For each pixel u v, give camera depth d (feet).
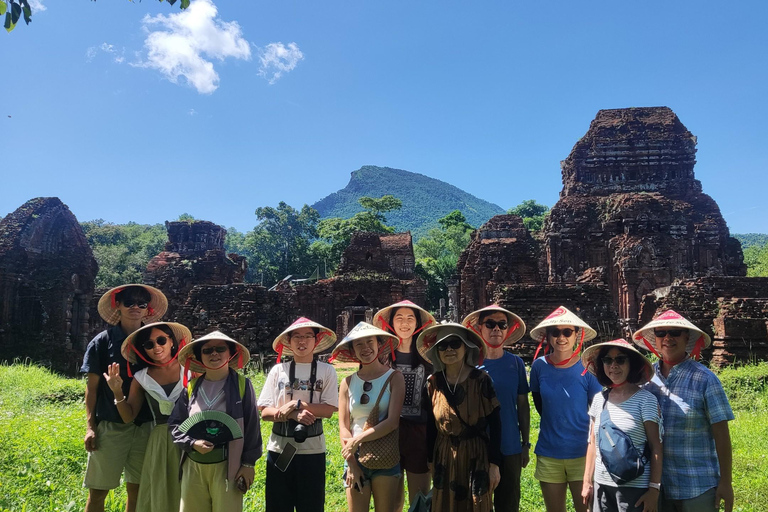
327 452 36.09
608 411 19.98
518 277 131.95
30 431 36.06
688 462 19.38
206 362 20.89
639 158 147.84
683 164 147.23
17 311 89.97
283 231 259.60
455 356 20.40
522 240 135.74
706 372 19.72
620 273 124.36
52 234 95.91
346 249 143.64
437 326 21.29
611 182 147.95
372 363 22.26
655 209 130.62
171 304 143.43
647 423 19.15
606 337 77.36
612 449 19.10
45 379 66.03
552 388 22.91
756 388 54.65
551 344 23.21
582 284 79.41
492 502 21.08
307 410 21.61
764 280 85.15
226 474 20.08
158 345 21.83
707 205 143.23
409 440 23.15
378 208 268.62
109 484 22.21
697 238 131.85
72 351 90.53
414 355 24.25
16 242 90.22
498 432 20.62
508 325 24.43
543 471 22.70
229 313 91.35
